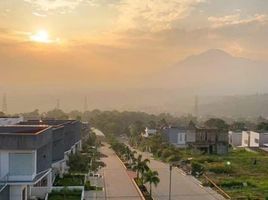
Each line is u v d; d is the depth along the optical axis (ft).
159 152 295.89
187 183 196.95
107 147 373.61
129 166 242.17
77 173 192.95
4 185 113.39
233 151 339.98
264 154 321.52
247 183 196.44
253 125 593.83
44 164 130.31
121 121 618.03
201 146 330.34
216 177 213.46
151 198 162.91
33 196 147.33
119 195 166.40
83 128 308.60
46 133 130.11
